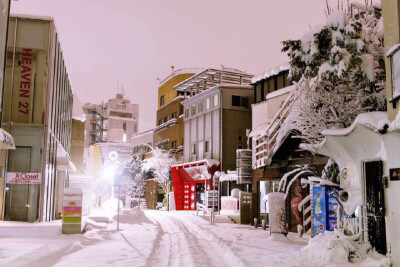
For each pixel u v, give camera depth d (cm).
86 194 3359
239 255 1149
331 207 1390
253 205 2488
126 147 6612
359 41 1306
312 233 1509
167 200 4534
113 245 1382
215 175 3581
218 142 3819
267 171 2355
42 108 2295
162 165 4859
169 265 1001
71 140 4156
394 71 975
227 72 4247
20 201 2209
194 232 2058
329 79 1343
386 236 992
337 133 1159
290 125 1694
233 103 3866
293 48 1444
